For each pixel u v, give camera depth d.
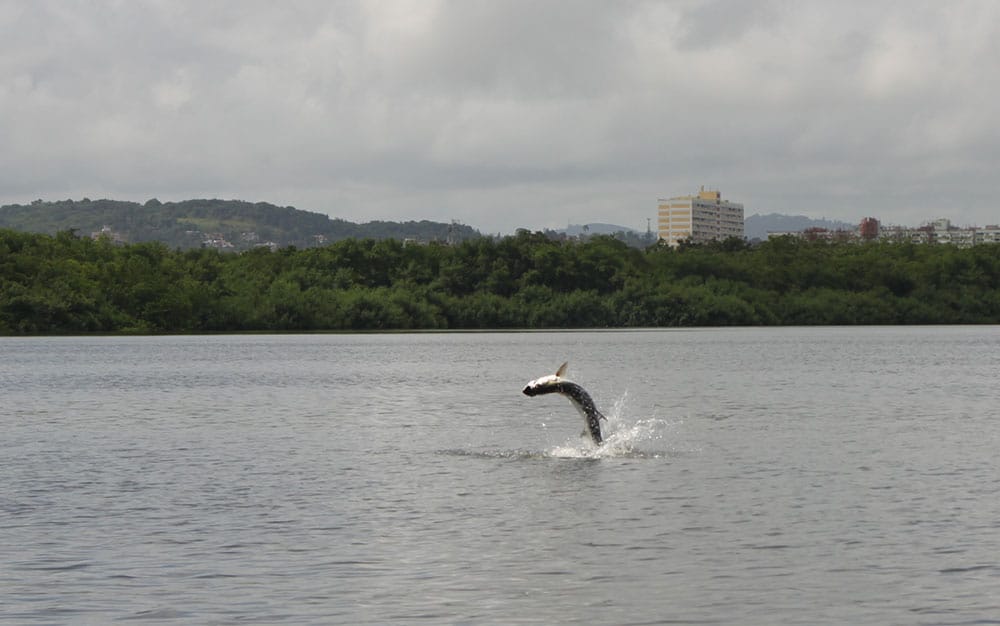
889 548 28.33
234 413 64.19
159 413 64.44
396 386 86.06
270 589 25.09
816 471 40.28
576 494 35.88
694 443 48.28
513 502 34.62
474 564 27.14
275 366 115.25
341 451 46.59
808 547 28.56
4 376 99.75
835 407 65.88
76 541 29.58
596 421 41.81
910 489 36.47
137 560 27.59
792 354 135.75
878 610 23.48
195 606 23.89
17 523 31.86
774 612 23.47
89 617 23.16
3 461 44.03
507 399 73.31
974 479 38.34
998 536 29.48
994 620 22.77
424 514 32.88
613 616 23.28
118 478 39.66
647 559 27.55
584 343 177.88
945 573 26.02
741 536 29.83
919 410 63.59
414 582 25.62
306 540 29.61
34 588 25.19
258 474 40.41
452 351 151.12
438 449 47.06
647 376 97.62
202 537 30.02
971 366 108.38
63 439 51.50
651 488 36.91
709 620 23.03
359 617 23.19
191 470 41.47
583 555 27.95
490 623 22.86
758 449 46.16
